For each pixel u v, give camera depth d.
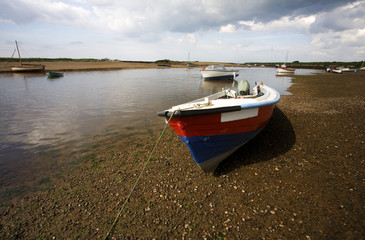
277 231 3.02
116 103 12.42
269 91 7.04
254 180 4.23
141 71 50.81
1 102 12.88
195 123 3.82
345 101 11.23
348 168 4.33
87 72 42.69
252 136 5.35
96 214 3.60
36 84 22.44
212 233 3.09
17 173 4.98
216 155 4.52
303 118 7.76
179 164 5.05
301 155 5.00
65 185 4.47
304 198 3.59
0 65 51.66
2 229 3.38
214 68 29.41
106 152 5.95
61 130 7.80
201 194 3.93
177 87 20.39
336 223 3.04
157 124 8.31
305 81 24.61
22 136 7.23
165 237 3.08
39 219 3.56
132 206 3.73
